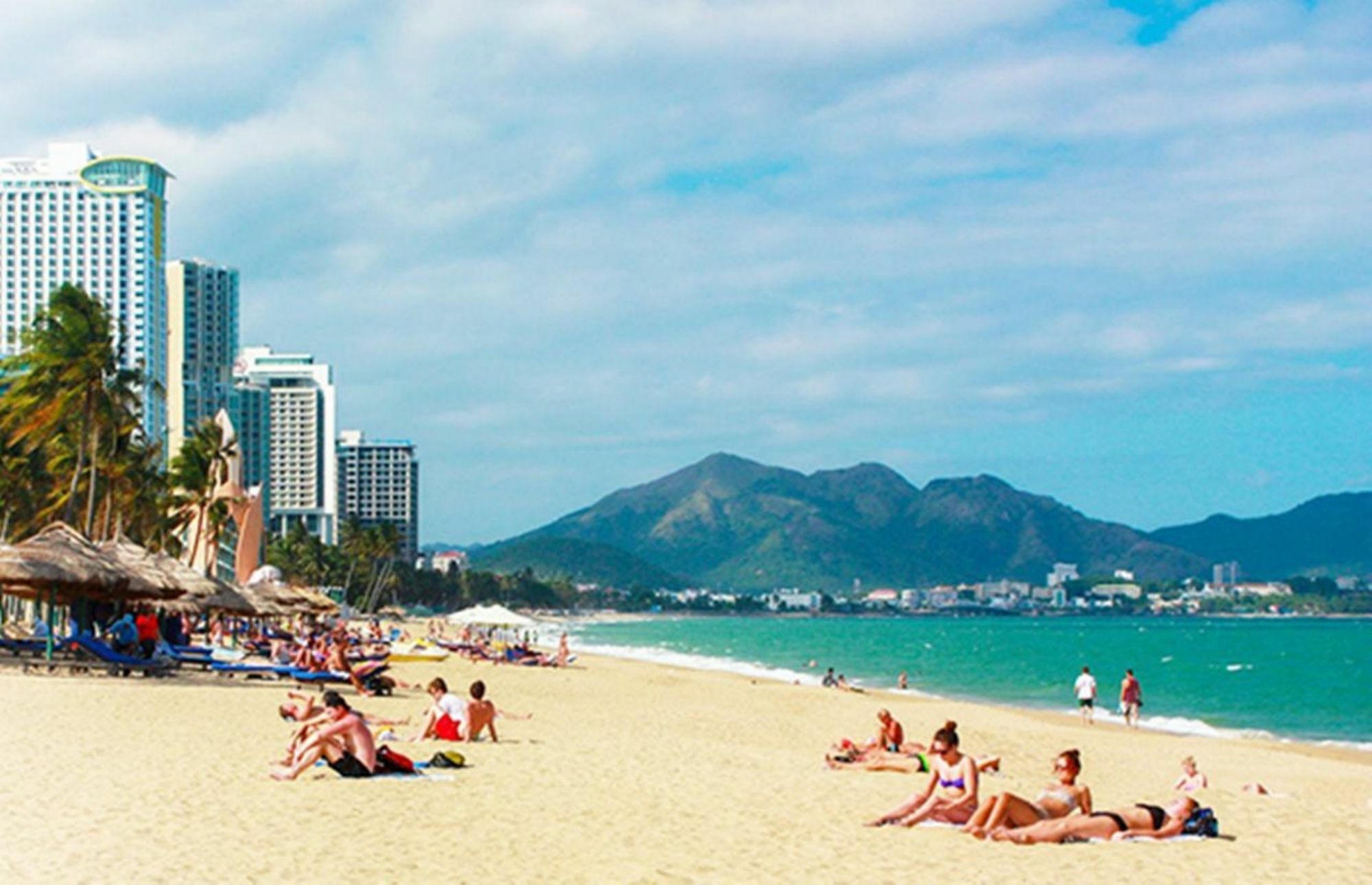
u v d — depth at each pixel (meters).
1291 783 28.78
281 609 60.66
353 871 11.97
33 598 36.59
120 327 63.75
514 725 29.14
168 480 89.12
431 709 23.98
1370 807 20.66
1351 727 54.31
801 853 13.77
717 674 75.19
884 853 13.83
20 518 75.81
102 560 34.03
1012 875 12.87
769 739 32.84
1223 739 45.09
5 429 65.38
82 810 14.46
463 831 14.30
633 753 23.38
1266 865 14.05
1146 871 13.38
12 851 12.23
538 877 12.13
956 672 98.81
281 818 14.47
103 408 63.31
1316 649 160.38
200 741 21.00
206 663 37.19
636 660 99.94
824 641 192.88
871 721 40.59
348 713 18.03
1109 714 55.72
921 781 20.73
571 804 16.61
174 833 13.36
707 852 13.66
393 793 16.69
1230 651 153.25
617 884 11.95
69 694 27.67
